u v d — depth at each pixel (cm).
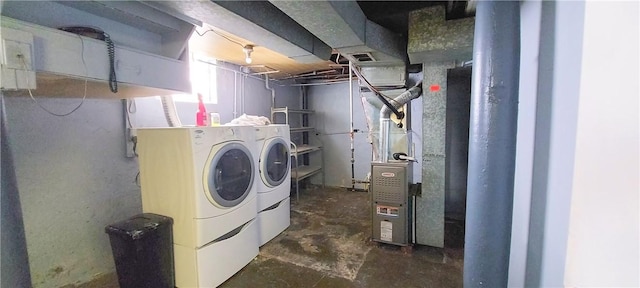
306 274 208
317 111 488
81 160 201
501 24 69
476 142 75
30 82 102
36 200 178
